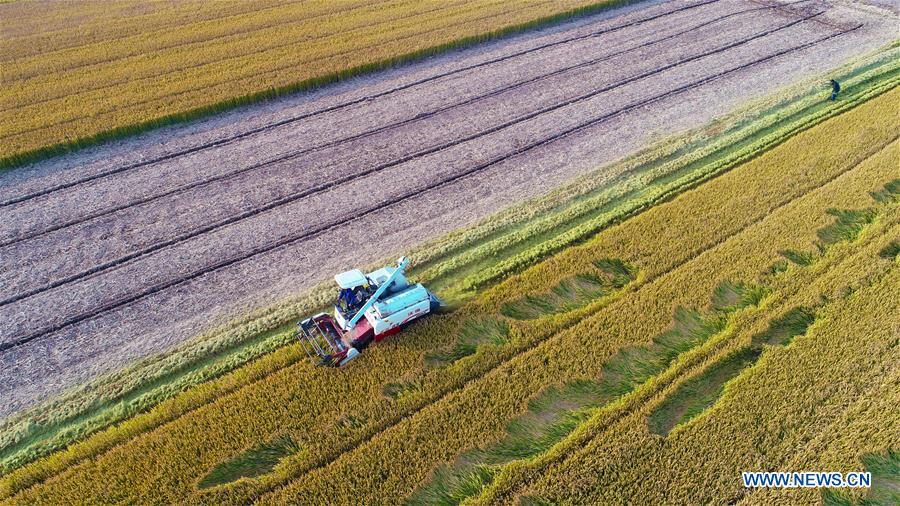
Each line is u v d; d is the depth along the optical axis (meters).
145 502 13.16
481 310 17.62
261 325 17.20
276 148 25.47
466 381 15.66
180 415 15.01
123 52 32.94
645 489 13.20
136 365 16.27
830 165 23.27
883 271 18.47
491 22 35.88
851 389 15.02
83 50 33.25
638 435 14.24
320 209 21.94
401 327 16.86
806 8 37.78
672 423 14.70
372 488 13.36
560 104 28.22
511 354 16.36
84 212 22.02
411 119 27.30
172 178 23.72
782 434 14.20
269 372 15.97
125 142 25.98
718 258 19.22
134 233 20.98
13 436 14.56
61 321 17.66
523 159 24.47
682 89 29.28
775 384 15.23
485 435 14.38
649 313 17.42
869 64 30.61
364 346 16.39
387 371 15.81
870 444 13.93
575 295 18.28
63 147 25.12
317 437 14.32
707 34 34.94
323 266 19.45
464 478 13.59
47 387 15.76
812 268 18.64
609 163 24.00
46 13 38.53
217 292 18.55
